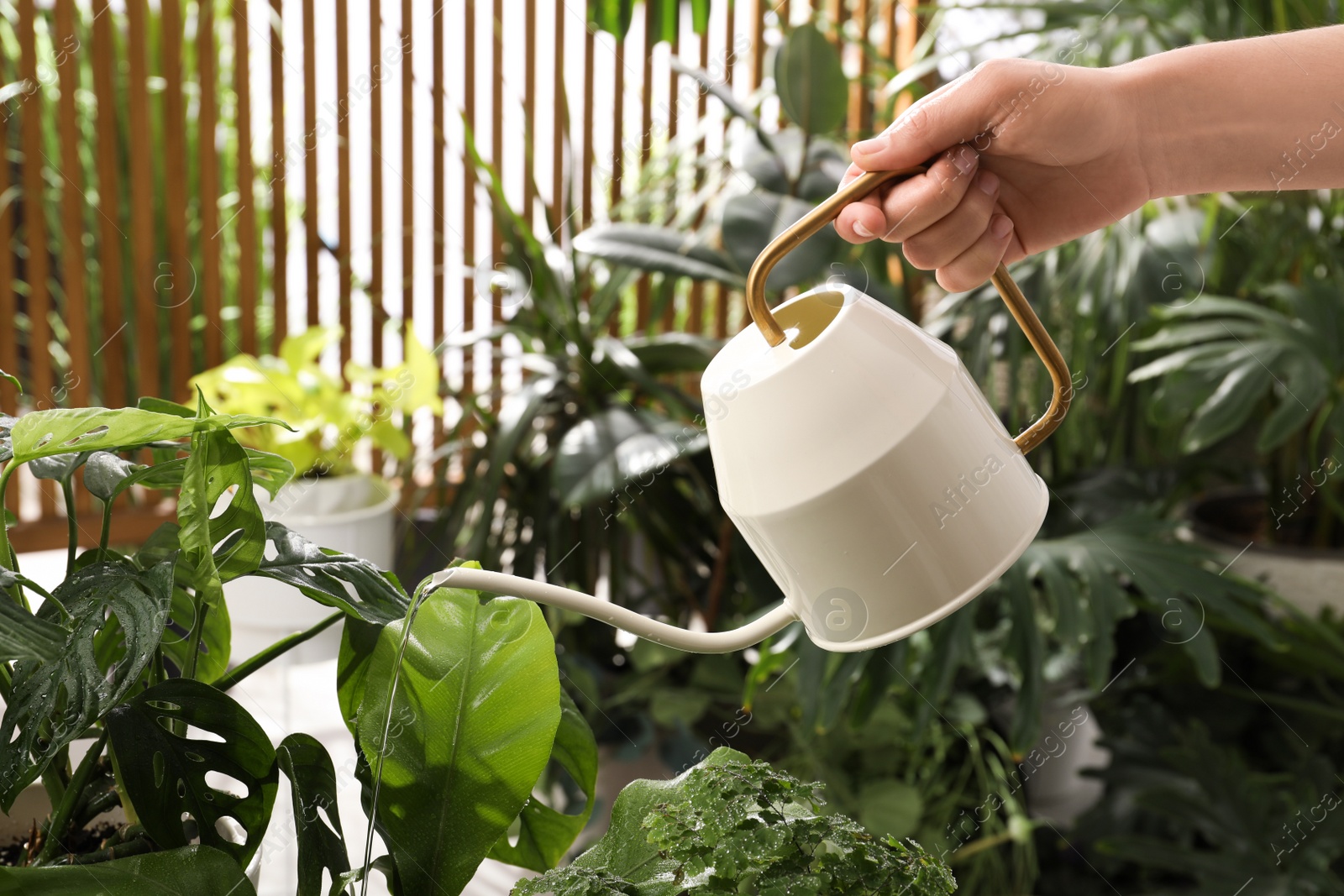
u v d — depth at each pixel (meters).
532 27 1.99
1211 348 1.52
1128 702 1.71
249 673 0.49
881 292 1.47
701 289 2.18
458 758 0.46
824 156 1.56
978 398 0.40
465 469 1.63
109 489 0.49
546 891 0.39
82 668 0.37
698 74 1.54
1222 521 1.77
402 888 0.44
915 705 1.51
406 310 2.08
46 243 1.92
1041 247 0.73
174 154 1.98
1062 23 1.71
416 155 2.02
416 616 0.49
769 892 0.35
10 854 0.50
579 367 1.61
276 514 0.90
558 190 2.03
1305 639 1.54
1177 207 1.66
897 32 2.18
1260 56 0.65
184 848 0.41
